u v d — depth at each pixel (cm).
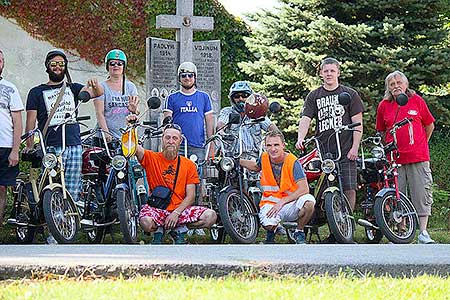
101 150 1071
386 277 662
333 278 645
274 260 686
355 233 1255
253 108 1109
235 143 1105
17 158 1049
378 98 1792
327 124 1117
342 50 1839
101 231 1077
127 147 1011
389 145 1131
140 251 777
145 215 1014
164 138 1032
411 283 627
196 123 1155
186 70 1157
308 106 1134
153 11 2153
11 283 610
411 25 1878
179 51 1499
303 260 689
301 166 1040
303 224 1032
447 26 2108
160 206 1027
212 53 1517
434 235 1297
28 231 1062
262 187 1046
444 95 1886
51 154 1002
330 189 1044
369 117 1761
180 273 649
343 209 1050
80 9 2122
